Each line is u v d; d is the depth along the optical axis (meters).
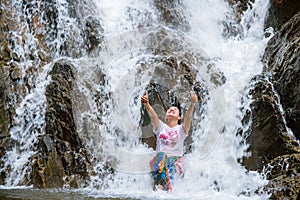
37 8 8.73
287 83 6.55
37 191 5.68
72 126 6.96
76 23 8.95
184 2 10.32
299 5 8.58
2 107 7.14
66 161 6.59
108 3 9.77
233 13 10.49
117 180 6.60
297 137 6.29
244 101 6.89
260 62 7.87
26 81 7.71
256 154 6.39
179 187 5.95
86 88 7.57
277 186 5.27
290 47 6.83
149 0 10.10
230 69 8.12
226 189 5.95
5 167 6.74
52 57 8.47
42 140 6.75
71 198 4.96
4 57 7.73
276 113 6.41
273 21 9.10
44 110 7.14
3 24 8.11
